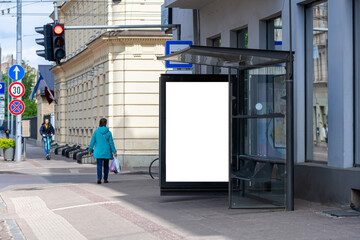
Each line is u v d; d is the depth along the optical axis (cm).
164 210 1190
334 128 1172
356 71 1155
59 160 3366
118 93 2872
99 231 993
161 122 1238
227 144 1246
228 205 1223
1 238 980
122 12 2911
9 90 2911
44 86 4850
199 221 1032
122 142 2862
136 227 1005
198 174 1245
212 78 1234
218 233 911
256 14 1556
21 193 1628
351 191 1103
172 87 1237
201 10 1972
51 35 1612
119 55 2869
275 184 1116
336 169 1143
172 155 1243
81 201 1400
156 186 1727
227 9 1758
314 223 966
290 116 1091
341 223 962
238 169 1145
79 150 3381
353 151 1156
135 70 2864
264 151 1132
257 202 1132
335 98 1171
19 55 2973
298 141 1304
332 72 1180
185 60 1180
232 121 1141
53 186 1834
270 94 1124
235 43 1758
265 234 884
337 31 1170
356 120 1152
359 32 1148
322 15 1252
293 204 1108
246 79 1169
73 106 4059
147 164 2866
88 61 3450
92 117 3428
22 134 3175
